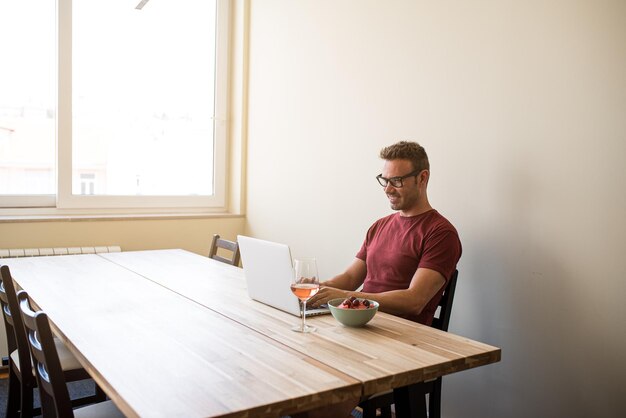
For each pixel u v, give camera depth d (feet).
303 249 10.99
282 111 11.53
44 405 5.26
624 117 6.10
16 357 7.11
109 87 11.64
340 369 4.23
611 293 6.25
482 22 7.54
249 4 12.57
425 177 7.27
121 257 9.39
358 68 9.58
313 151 10.66
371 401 5.97
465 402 7.86
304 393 3.76
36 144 10.98
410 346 4.86
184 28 12.50
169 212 12.48
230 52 12.97
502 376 7.38
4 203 10.70
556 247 6.75
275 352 4.62
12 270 8.05
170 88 12.39
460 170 7.88
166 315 5.74
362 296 6.19
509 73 7.22
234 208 13.06
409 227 7.21
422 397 5.13
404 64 8.71
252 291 6.40
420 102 8.45
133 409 3.49
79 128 11.34
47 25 10.96
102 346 4.72
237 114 12.84
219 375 4.08
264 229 12.20
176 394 3.72
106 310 5.92
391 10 8.93
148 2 12.02
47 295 6.57
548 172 6.82
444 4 8.05
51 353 4.56
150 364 4.29
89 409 5.45
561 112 6.66
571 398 6.65
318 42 10.49
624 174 6.12
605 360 6.33
